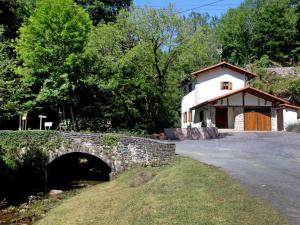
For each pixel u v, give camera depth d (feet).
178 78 136.36
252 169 53.01
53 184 74.95
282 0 242.78
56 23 96.17
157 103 120.06
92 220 41.34
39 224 45.32
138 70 110.32
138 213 36.45
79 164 94.32
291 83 162.61
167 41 109.81
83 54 97.04
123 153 73.97
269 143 85.10
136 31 108.58
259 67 197.36
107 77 105.81
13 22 118.93
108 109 114.62
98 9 145.48
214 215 31.86
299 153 68.23
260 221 30.04
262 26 242.37
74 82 98.37
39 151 76.13
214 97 126.52
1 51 81.56
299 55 236.22
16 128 111.04
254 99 122.01
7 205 57.72
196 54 120.06
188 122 146.61
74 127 106.32
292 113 126.11
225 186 41.93
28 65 96.78
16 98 80.18
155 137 109.09
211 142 92.99
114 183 64.18
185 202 36.47
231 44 250.16
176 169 55.47
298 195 38.40
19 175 73.72
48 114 116.37
